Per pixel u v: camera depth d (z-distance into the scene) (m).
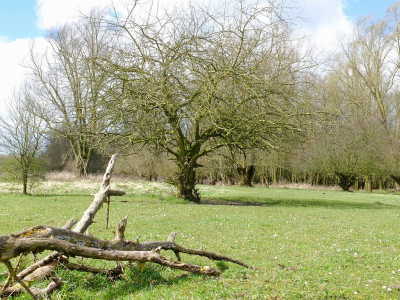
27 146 26.78
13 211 17.62
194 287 6.11
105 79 21.19
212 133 24.36
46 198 24.73
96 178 41.03
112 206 20.44
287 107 22.97
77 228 7.50
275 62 22.88
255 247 9.91
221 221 15.00
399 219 17.67
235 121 22.50
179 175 24.41
